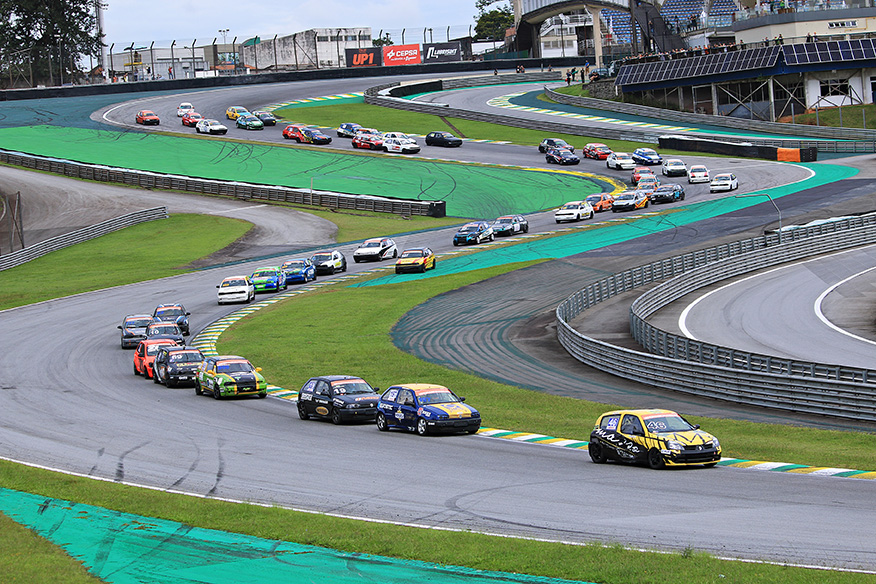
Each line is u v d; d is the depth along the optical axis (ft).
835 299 549.95
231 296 654.94
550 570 163.63
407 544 182.80
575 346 450.71
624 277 614.34
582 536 186.39
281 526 199.82
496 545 179.52
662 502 210.59
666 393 376.07
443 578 164.45
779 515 194.18
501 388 389.39
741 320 510.99
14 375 460.55
